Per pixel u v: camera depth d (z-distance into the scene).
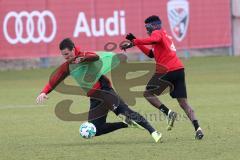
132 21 101.62
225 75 87.19
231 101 61.34
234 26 110.94
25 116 54.09
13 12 94.81
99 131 38.38
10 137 42.72
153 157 33.91
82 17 98.62
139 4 101.94
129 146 37.69
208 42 108.38
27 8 95.56
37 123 49.72
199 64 101.12
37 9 96.19
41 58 99.62
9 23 94.75
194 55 109.19
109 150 36.47
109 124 38.31
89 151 36.31
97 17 99.44
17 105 62.03
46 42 97.12
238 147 36.47
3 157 35.03
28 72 95.81
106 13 100.00
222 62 102.94
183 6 105.38
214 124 46.44
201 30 107.44
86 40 98.94
